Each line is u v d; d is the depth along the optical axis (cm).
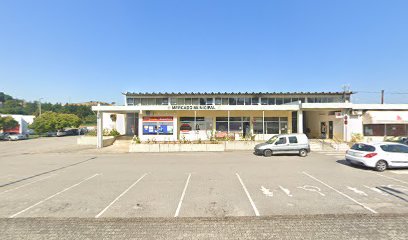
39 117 4588
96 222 552
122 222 551
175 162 1417
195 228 516
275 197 729
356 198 715
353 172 1104
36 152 2038
